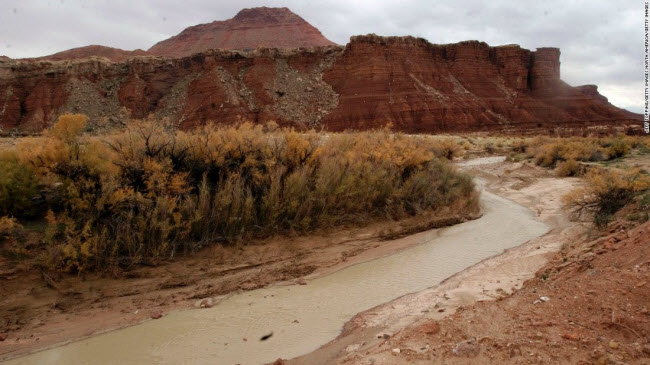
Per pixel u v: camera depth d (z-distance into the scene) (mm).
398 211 13789
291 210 11523
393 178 14734
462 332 5246
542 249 10711
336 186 12766
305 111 73250
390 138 19359
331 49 85250
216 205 10359
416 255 10836
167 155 10797
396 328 6676
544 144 34281
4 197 8641
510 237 12336
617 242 8273
